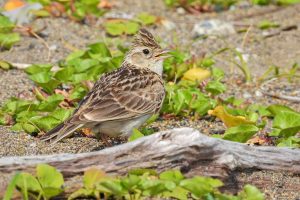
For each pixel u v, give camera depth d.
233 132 11.84
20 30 18.61
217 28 19.89
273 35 19.97
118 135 12.16
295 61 18.30
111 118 11.75
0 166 10.05
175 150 10.28
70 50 18.05
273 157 11.03
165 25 20.25
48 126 12.66
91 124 11.71
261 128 13.36
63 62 16.38
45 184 9.76
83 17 20.05
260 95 16.06
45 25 19.38
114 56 15.81
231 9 22.06
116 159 10.24
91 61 15.34
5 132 12.73
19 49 17.77
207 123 13.94
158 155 10.27
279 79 17.08
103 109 11.77
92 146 12.29
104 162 10.23
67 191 10.08
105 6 21.45
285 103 15.72
